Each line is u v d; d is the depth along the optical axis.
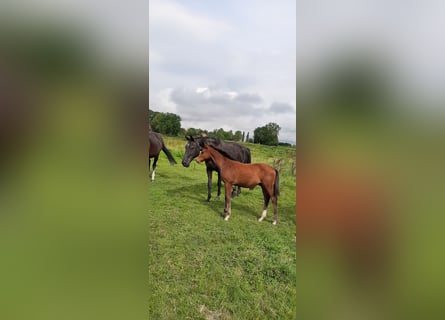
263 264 2.39
